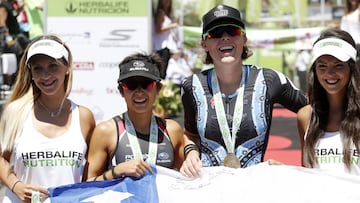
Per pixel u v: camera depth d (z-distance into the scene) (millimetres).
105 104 8602
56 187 3881
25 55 4082
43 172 3936
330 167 3879
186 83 4406
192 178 4035
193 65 11594
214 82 4309
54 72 3961
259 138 4230
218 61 4207
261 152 4266
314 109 3975
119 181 3984
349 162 3809
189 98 4371
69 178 3953
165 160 4129
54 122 4023
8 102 4094
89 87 8609
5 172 3971
